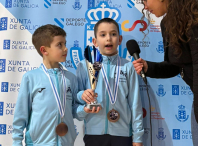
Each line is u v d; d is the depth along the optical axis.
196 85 1.09
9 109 1.81
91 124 1.60
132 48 1.54
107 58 1.65
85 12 1.84
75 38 1.84
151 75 1.66
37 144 1.44
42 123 1.44
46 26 1.57
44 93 1.48
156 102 1.82
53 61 1.55
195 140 1.38
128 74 1.65
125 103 1.62
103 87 1.62
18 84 1.82
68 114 1.51
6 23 1.84
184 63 1.30
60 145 1.44
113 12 1.84
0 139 1.79
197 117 1.12
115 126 1.58
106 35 1.59
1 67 1.83
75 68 1.84
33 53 1.83
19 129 1.44
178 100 1.82
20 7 1.85
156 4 1.36
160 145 1.80
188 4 1.14
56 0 1.84
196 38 1.10
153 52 1.83
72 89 1.60
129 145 1.60
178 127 1.80
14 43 1.84
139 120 1.60
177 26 1.18
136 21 1.84
